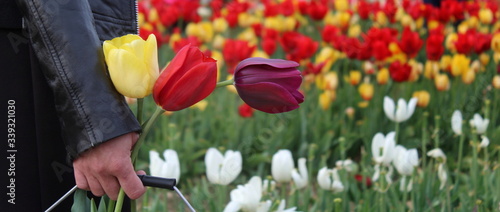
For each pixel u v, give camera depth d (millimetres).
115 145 1390
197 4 5793
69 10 1423
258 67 1430
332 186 2688
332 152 4441
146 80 1387
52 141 1683
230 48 4398
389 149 2754
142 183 1451
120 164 1395
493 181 3225
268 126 4637
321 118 4621
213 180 2557
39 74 1648
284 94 1421
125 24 1701
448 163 4148
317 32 6781
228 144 4469
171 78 1392
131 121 1405
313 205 3264
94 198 1786
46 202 1711
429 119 4672
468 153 4336
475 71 4715
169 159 2328
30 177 1707
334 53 4984
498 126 4715
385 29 4602
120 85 1390
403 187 2941
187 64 1405
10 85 1651
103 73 1411
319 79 4562
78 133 1390
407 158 2764
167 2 6277
